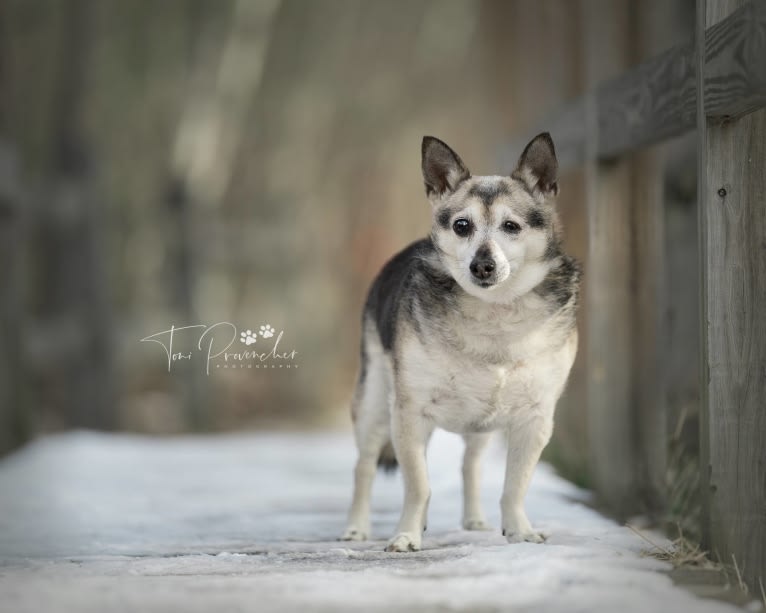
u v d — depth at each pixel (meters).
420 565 5.91
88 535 7.82
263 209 26.09
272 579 5.50
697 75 6.18
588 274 9.25
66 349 17.78
